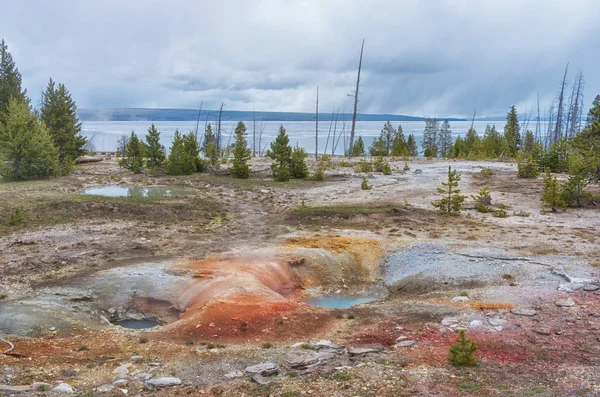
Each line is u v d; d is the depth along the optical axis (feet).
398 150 239.50
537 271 48.65
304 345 33.04
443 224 72.69
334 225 72.74
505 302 40.78
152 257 55.62
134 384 27.09
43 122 120.78
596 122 94.38
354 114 187.93
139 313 44.27
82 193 103.04
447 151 303.27
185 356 31.71
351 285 52.60
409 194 100.22
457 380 26.18
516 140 247.91
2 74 164.35
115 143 437.58
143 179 129.39
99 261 54.13
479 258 53.47
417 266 53.47
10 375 27.96
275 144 131.13
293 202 93.40
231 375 28.19
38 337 35.32
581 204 86.79
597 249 56.08
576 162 87.15
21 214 73.36
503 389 24.75
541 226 70.33
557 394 23.91
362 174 135.64
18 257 55.01
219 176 131.95
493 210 81.92
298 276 52.85
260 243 62.08
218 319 37.91
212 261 53.47
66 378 28.04
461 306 40.34
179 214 80.69
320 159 194.08
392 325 37.11
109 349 33.55
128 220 75.77
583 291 42.16
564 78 221.66
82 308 42.16
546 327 34.78
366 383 26.04
